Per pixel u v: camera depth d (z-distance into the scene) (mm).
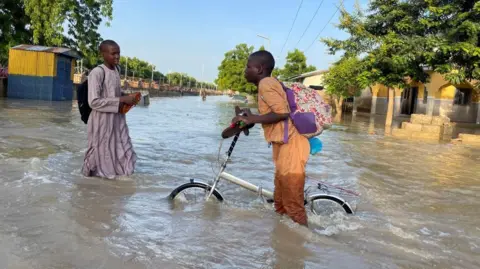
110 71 5332
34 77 21781
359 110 36625
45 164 5691
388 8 15812
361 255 3275
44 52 21766
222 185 5324
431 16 14695
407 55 14250
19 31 27484
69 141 7969
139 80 51469
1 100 19203
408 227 4133
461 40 13953
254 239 3459
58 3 25000
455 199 5531
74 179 5035
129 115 17203
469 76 14508
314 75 36000
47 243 3080
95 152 5191
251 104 46531
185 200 4402
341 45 16469
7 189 4375
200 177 5723
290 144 3812
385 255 3314
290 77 44156
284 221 3910
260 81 3811
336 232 3795
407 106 29797
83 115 5379
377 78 16250
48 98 22000
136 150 7797
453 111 24375
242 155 8047
